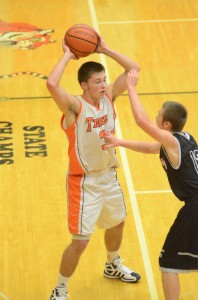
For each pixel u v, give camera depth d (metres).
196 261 9.91
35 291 11.39
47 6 25.52
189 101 18.78
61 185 14.79
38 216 13.62
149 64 21.09
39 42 22.47
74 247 10.44
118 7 25.69
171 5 26.02
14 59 21.22
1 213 13.68
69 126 10.20
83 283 11.62
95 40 10.54
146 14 25.11
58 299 10.74
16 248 12.58
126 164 15.70
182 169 9.76
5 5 25.52
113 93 10.69
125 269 11.66
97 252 12.51
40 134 16.89
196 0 26.64
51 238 12.91
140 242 12.84
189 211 9.76
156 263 12.22
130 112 18.12
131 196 14.41
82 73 10.05
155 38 23.06
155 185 14.88
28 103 18.47
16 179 14.96
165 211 13.90
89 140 10.18
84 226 10.33
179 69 20.81
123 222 11.10
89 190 10.41
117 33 23.38
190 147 9.84
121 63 10.55
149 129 9.52
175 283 9.96
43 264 12.14
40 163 15.60
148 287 11.53
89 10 25.33
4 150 16.09
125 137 16.80
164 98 18.92
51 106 18.34
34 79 19.92
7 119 17.55
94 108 10.16
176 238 9.88
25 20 24.23
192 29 23.91
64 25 23.91
